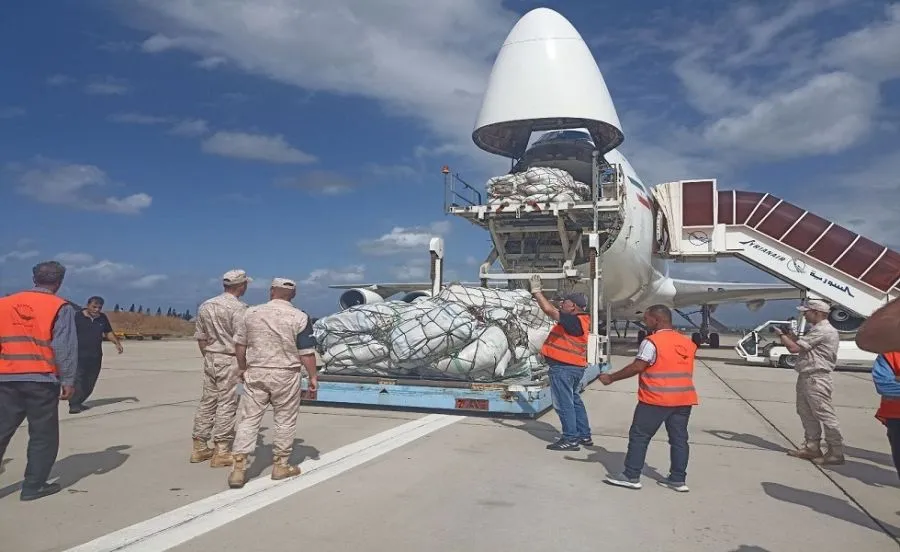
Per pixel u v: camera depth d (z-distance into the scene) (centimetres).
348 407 954
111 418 870
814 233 1775
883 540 427
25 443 700
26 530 416
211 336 595
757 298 2472
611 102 1388
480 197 1434
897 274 1712
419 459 630
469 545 401
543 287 1466
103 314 987
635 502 505
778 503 512
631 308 2211
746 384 1385
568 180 1369
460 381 910
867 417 990
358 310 979
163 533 412
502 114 1343
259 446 682
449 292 1014
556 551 395
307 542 399
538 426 823
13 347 473
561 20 1378
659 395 532
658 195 1906
